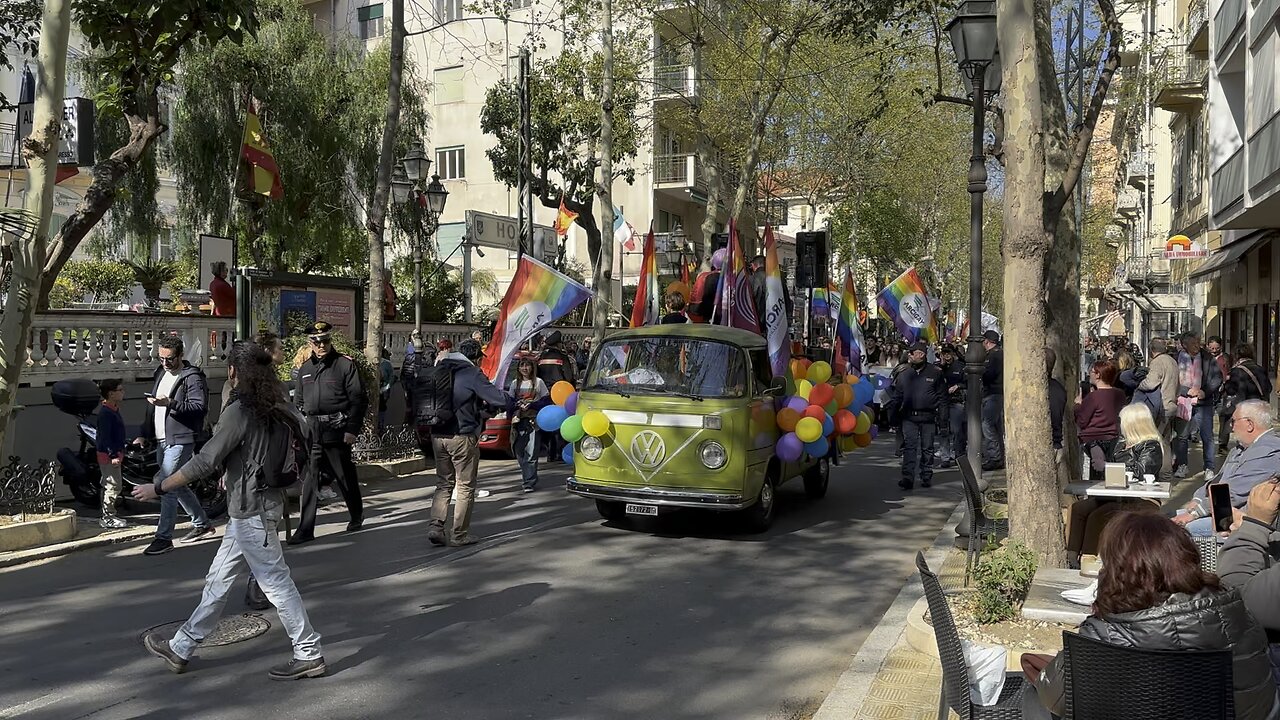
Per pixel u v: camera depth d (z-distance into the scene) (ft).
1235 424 22.82
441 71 120.16
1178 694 10.33
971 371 31.94
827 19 73.41
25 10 43.60
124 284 86.79
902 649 20.06
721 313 42.45
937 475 49.03
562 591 25.44
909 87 98.63
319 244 79.46
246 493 18.48
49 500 31.53
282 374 42.06
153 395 31.37
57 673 18.94
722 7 76.95
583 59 92.22
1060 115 36.55
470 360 30.99
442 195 61.93
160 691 18.03
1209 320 95.14
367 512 36.99
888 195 119.44
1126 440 29.04
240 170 70.08
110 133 70.64
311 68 77.87
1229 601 11.10
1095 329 204.85
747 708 17.67
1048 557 21.58
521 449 42.75
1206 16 77.87
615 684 18.75
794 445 33.63
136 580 26.25
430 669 19.40
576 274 112.57
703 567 28.35
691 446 32.04
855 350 47.96
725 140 96.84
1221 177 64.13
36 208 31.01
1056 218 35.37
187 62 73.87
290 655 20.08
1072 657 10.88
